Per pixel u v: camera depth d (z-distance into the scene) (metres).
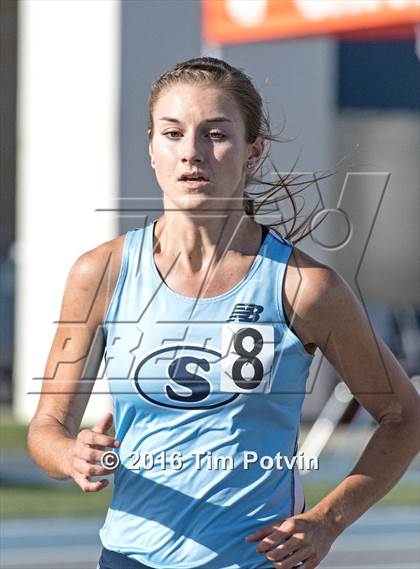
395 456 6.69
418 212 33.88
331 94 33.06
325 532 6.32
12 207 41.91
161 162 6.48
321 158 32.38
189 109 6.41
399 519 20.28
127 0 31.44
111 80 31.41
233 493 6.38
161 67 31.70
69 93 32.12
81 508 20.86
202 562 6.33
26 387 33.72
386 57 33.91
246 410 6.36
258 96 6.62
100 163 31.53
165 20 31.72
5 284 39.88
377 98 33.81
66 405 6.70
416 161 34.19
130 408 6.48
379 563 16.89
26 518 19.84
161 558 6.39
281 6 20.72
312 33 20.50
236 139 6.47
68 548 17.61
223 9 21.47
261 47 31.84
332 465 23.77
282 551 6.19
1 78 41.94
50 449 6.35
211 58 6.65
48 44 32.59
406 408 6.77
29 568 16.25
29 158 32.91
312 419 31.64
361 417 24.98
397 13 19.16
